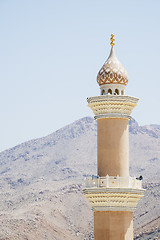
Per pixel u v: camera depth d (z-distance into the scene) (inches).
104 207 2395.4
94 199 2406.5
